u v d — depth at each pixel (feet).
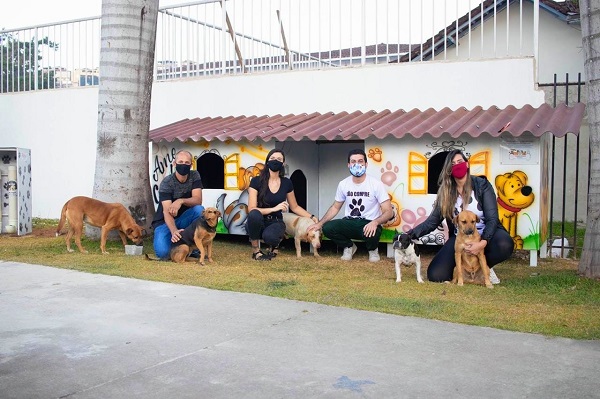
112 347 13.84
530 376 11.99
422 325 15.47
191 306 17.43
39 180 45.09
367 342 14.11
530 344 13.96
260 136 28.94
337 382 11.71
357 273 23.15
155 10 30.17
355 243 27.99
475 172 25.94
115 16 28.94
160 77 40.47
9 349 13.74
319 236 26.53
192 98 38.37
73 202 27.07
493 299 18.35
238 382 11.75
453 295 18.89
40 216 45.16
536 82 29.99
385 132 26.68
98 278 21.44
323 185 34.42
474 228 20.10
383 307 17.21
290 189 27.17
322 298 18.28
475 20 38.86
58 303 17.84
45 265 24.07
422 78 31.96
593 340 14.24
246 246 30.35
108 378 12.00
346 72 33.73
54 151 44.39
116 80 29.04
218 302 17.88
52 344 14.07
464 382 11.69
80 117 43.21
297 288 19.70
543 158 26.99
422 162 26.81
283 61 39.86
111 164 29.17
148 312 16.80
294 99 35.19
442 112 30.17
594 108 20.99
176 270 22.95
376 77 32.99
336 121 30.66
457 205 21.02
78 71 43.80
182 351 13.55
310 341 14.20
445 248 21.56
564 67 46.47
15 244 30.25
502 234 20.75
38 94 44.75
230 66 39.22
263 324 15.58
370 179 26.08
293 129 29.55
